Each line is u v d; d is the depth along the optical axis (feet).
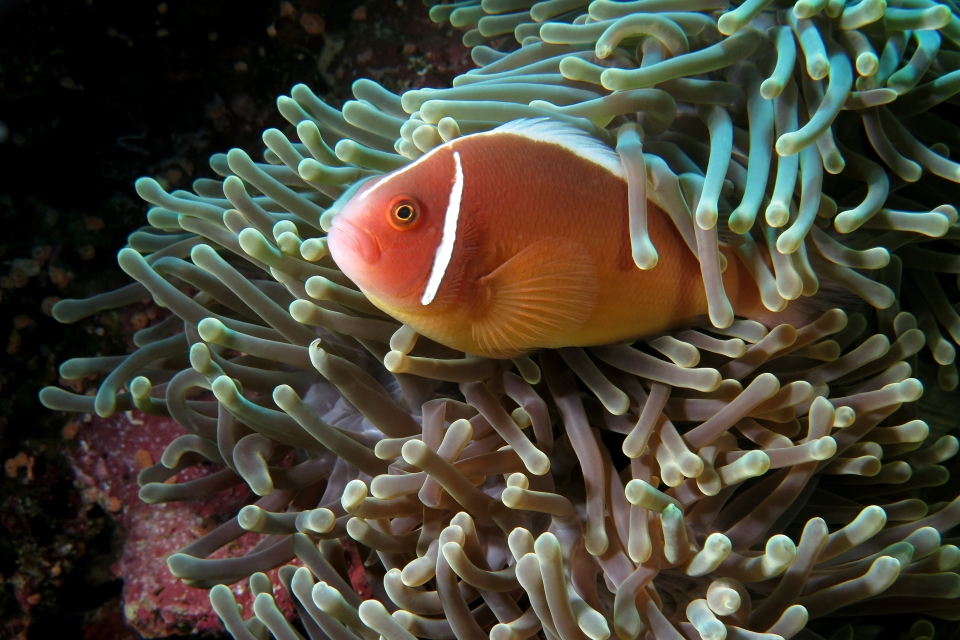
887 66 0.82
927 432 0.81
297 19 1.12
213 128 1.17
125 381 0.88
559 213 0.74
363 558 0.86
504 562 0.81
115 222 1.13
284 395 0.78
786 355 0.83
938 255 0.85
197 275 0.88
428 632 0.78
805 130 0.76
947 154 0.85
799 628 0.73
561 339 0.77
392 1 1.13
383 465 0.82
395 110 0.90
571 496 0.82
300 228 0.89
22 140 1.04
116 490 1.02
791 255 0.78
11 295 1.03
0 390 1.01
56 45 1.02
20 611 0.99
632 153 0.76
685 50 0.82
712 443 0.79
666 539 0.74
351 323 0.82
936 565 0.79
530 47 0.90
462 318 0.75
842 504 0.86
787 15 0.82
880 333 0.86
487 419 0.80
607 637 0.71
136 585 1.00
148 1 1.05
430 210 0.73
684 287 0.77
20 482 1.00
